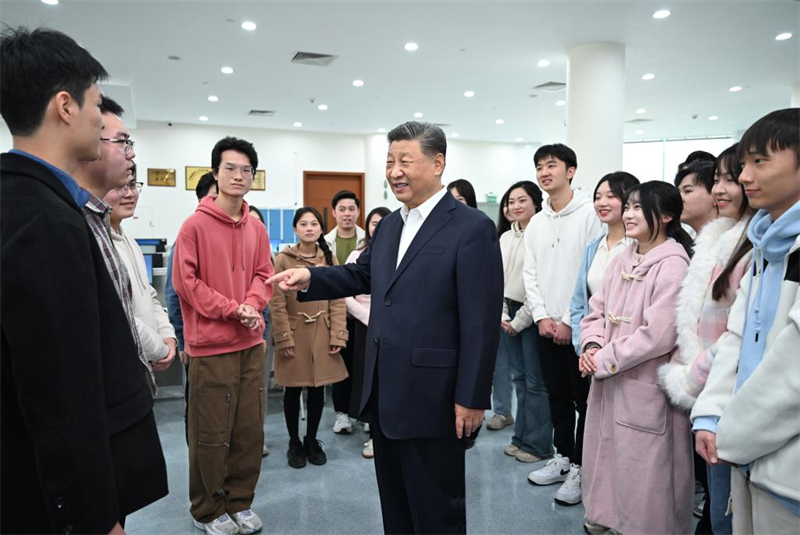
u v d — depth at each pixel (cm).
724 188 153
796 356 99
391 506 152
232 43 542
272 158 1047
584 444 192
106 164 125
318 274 161
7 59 84
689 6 447
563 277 240
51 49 86
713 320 149
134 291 177
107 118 128
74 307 79
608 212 212
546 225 252
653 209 174
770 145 110
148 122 964
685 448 167
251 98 784
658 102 817
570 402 239
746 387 107
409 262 142
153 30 503
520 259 279
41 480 77
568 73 562
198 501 194
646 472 165
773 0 436
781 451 104
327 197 1098
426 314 138
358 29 502
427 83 700
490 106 834
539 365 257
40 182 84
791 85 713
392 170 144
